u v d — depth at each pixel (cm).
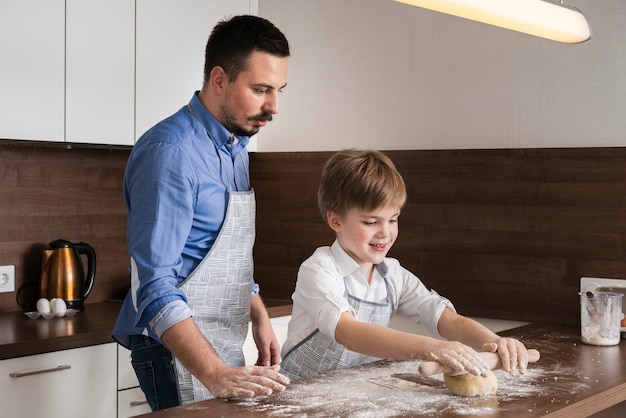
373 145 303
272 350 221
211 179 187
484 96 279
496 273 275
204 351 160
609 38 255
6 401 224
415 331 294
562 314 263
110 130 273
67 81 261
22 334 240
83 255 307
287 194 322
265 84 184
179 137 182
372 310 198
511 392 160
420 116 292
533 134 270
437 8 176
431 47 288
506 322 277
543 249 266
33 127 253
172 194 175
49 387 234
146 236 172
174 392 186
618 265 253
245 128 189
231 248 194
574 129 262
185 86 297
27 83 251
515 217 271
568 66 263
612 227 254
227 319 197
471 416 141
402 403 149
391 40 297
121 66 276
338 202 188
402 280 207
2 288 283
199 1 300
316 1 315
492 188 275
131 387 254
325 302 181
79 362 241
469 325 188
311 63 317
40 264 294
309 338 193
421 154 289
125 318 188
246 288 202
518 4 188
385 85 299
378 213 186
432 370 153
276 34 186
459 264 282
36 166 293
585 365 193
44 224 296
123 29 276
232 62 183
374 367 183
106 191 315
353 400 151
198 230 188
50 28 256
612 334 223
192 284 188
